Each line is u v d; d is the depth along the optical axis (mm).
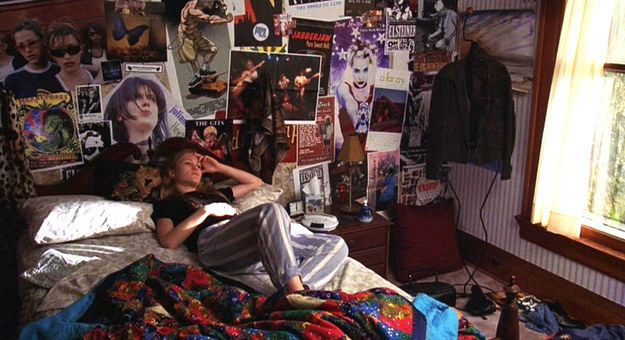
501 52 3387
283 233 2158
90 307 1919
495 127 3312
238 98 3172
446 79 3283
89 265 2197
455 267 3658
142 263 2084
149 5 2873
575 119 2912
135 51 2893
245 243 2293
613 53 2863
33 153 2779
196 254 2500
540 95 3193
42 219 2381
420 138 3762
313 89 3344
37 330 1785
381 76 3529
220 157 3195
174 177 2801
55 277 2164
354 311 1705
